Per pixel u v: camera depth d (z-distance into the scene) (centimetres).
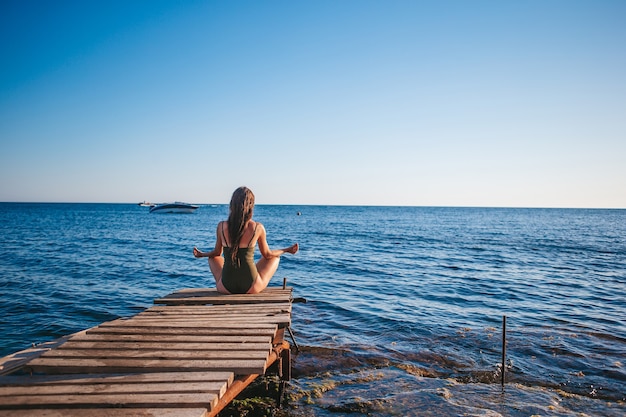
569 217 11781
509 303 1170
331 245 3041
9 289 1258
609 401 549
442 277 1638
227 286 639
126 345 421
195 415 292
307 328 873
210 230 4691
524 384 604
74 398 313
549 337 827
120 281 1447
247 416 493
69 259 1992
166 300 602
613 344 787
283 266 1912
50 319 927
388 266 1947
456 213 15412
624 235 4509
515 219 9731
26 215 9006
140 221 6869
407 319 960
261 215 11688
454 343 786
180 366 371
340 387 583
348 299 1185
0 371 373
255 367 371
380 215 12025
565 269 1922
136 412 297
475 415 498
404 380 610
